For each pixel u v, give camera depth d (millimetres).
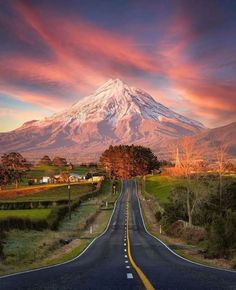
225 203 77250
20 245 48219
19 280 18156
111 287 15375
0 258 36938
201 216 76250
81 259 35312
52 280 17891
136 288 14953
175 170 87688
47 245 50344
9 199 148625
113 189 180875
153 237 69125
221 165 86375
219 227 39000
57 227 78688
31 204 113250
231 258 34656
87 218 98750
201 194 78375
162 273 20375
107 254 40031
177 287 15156
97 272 21391
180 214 81500
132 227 90375
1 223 59844
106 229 86750
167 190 155000
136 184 197750
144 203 136750
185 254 40281
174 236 69812
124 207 127750
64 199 128875
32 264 33969
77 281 17375
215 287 15117
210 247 39062
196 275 19312
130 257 35625
